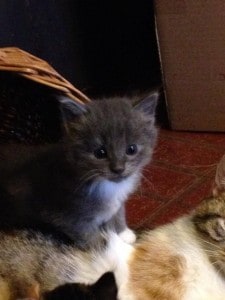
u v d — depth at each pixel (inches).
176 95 18.6
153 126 11.6
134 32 22.0
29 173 11.2
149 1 21.3
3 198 11.1
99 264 10.1
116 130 10.7
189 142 18.4
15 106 13.2
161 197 15.4
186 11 16.8
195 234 10.5
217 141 18.4
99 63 22.3
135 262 10.1
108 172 10.6
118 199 11.2
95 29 21.6
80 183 10.7
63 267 10.0
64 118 10.9
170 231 10.6
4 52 11.7
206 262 10.2
